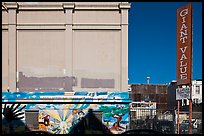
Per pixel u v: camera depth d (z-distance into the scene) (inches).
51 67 781.9
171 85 2167.8
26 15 791.1
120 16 788.6
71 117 762.8
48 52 787.4
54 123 761.0
